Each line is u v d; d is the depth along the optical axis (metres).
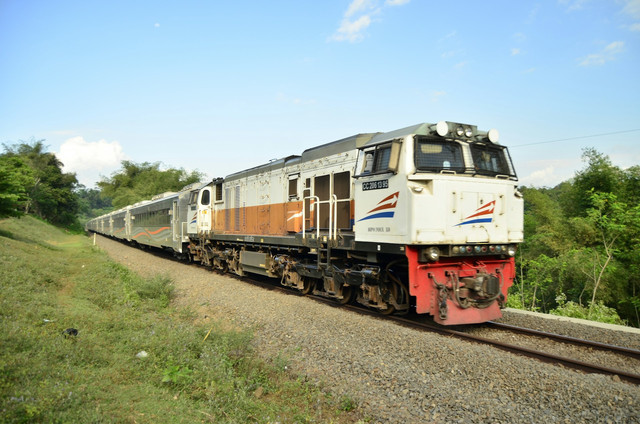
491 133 8.33
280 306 9.86
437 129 7.63
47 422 3.79
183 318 9.68
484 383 5.26
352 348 6.68
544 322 8.52
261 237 13.19
